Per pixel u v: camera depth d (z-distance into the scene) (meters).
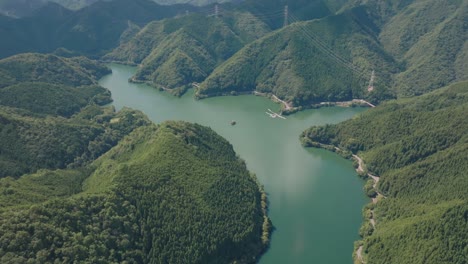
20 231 182.75
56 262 182.00
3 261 171.62
